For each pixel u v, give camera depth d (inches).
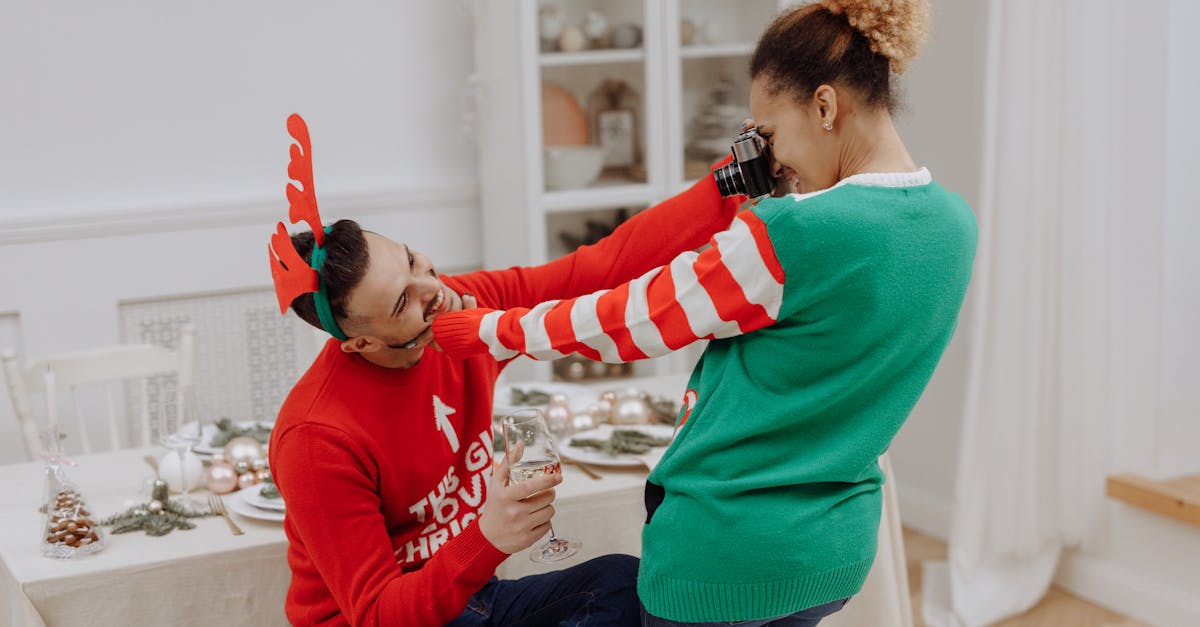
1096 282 115.7
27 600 65.6
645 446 83.2
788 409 53.0
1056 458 120.7
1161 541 113.9
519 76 132.0
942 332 54.3
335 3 142.2
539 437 58.3
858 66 52.5
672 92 137.6
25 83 130.8
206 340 141.2
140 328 138.2
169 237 137.5
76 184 134.2
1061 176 114.8
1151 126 109.9
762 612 54.4
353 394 62.1
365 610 59.1
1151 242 111.9
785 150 55.0
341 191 144.3
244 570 70.6
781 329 52.9
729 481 53.9
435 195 148.6
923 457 143.3
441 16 146.9
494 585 68.7
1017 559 121.6
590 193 136.2
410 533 65.7
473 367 68.5
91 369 107.8
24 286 132.4
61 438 71.1
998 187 114.2
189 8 136.0
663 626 57.1
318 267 58.6
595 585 66.1
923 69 137.3
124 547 70.9
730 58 140.4
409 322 59.7
